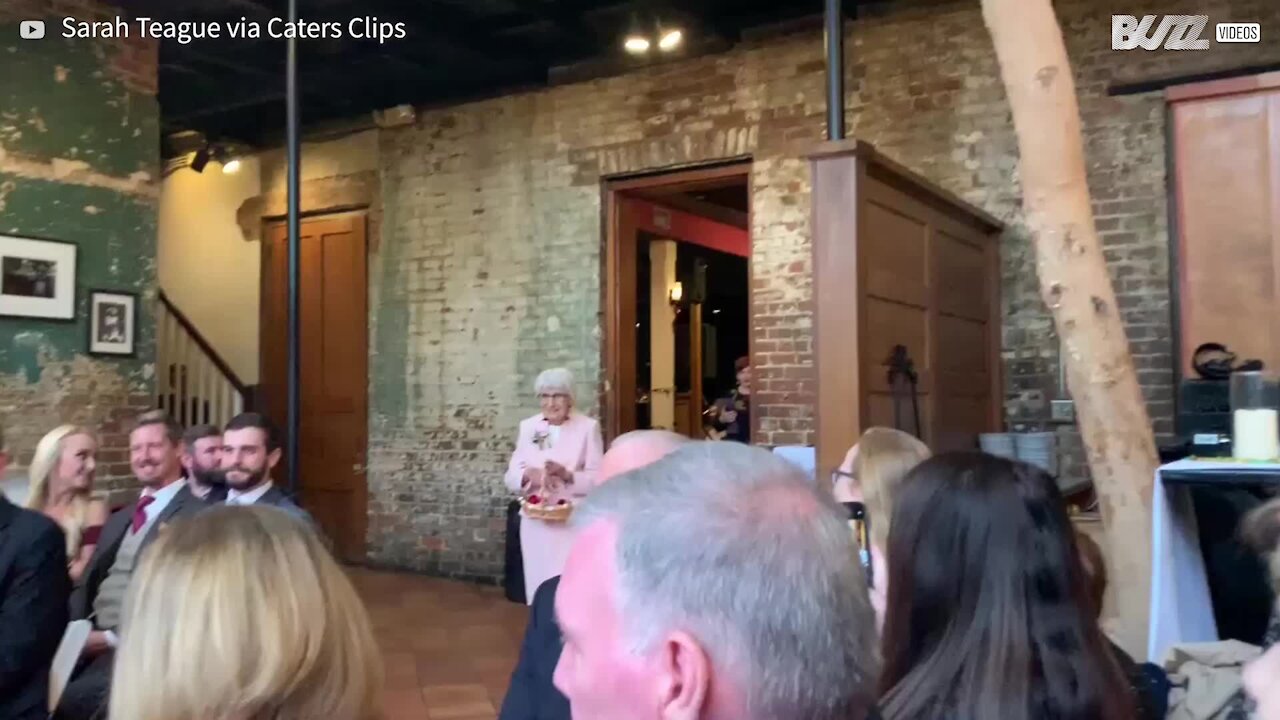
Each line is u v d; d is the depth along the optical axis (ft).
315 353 24.29
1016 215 16.63
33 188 16.63
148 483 11.09
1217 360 9.80
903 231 13.11
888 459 6.16
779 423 18.24
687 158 19.42
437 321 22.52
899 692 3.92
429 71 21.13
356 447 23.57
